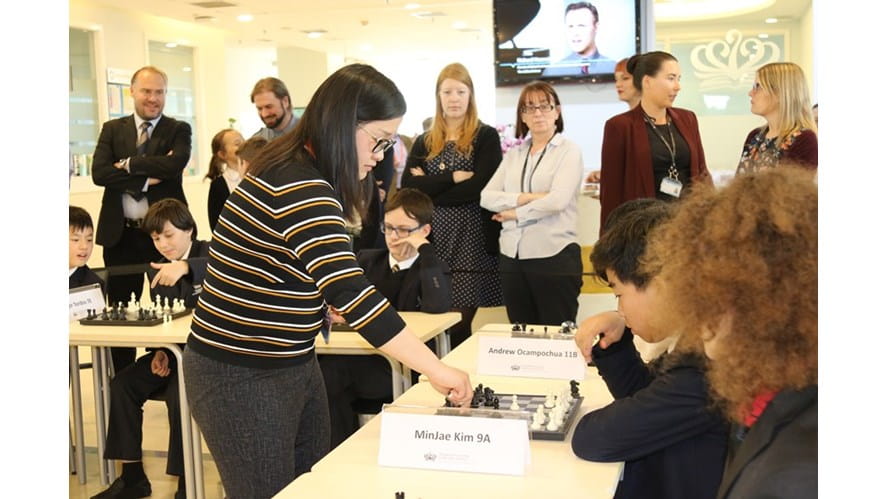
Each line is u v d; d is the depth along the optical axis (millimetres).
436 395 2041
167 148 4340
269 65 7188
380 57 5578
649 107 3375
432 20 5398
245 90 7109
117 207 4301
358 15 5543
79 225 3402
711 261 799
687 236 850
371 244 3963
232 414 1719
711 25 4305
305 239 1595
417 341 1646
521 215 3658
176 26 6621
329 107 1642
